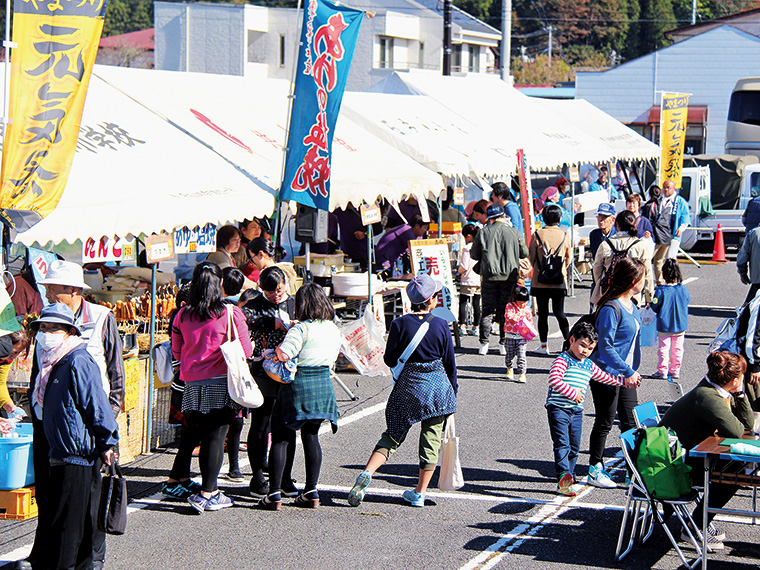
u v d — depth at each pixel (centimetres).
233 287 875
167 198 954
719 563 704
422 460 823
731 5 9688
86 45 799
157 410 998
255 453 851
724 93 5034
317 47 1095
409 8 6166
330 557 715
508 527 782
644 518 747
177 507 826
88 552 635
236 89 1430
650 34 9688
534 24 9875
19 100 782
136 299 1038
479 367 1427
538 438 1053
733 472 718
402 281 1563
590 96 5228
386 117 1667
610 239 1347
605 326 859
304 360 806
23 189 780
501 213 1481
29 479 795
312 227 1198
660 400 1230
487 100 2198
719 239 2828
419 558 714
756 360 940
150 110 1206
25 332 830
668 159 2633
